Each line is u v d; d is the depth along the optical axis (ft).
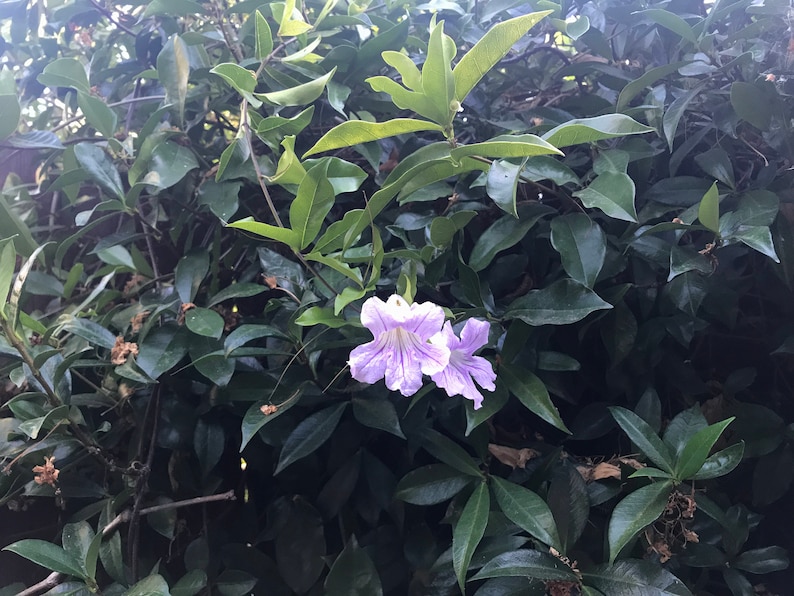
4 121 1.87
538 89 2.35
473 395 1.41
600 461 1.76
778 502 1.90
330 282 1.69
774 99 1.76
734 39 1.88
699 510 1.70
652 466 1.59
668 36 2.03
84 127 2.47
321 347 1.61
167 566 1.89
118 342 1.65
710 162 1.81
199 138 2.16
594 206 1.53
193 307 1.69
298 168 1.45
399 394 1.75
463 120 2.06
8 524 1.93
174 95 1.91
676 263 1.57
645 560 1.43
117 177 1.90
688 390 1.85
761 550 1.65
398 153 2.04
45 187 2.35
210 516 1.97
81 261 2.35
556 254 1.90
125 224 2.32
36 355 1.59
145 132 1.90
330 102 1.78
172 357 1.65
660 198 1.81
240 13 2.12
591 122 1.34
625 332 1.74
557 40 2.48
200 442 1.82
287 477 1.85
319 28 1.96
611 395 1.86
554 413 1.51
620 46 2.23
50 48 2.52
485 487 1.56
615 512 1.40
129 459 1.82
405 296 1.46
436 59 1.31
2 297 1.45
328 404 1.77
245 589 1.67
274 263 1.75
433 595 1.59
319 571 1.70
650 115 1.90
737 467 1.86
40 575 1.95
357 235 1.44
